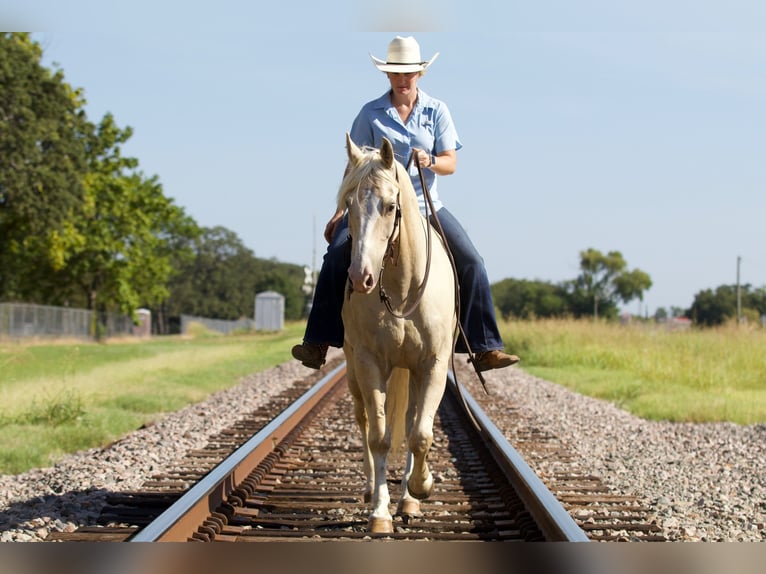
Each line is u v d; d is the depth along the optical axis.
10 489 7.66
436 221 6.75
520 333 33.56
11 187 44.72
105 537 5.66
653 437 11.55
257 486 7.65
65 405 12.20
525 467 7.45
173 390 16.56
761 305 88.50
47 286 71.44
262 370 24.33
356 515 6.79
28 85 45.94
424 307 6.09
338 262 6.64
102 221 65.88
